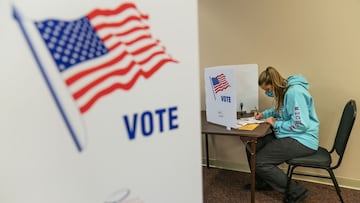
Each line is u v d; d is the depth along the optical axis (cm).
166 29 74
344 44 236
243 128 216
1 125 57
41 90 60
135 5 69
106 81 66
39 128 60
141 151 74
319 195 242
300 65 256
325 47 243
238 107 257
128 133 71
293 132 218
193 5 79
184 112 80
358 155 246
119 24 67
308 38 248
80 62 63
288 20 253
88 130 65
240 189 261
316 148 216
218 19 281
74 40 62
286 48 258
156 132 76
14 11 56
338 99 247
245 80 253
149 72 73
